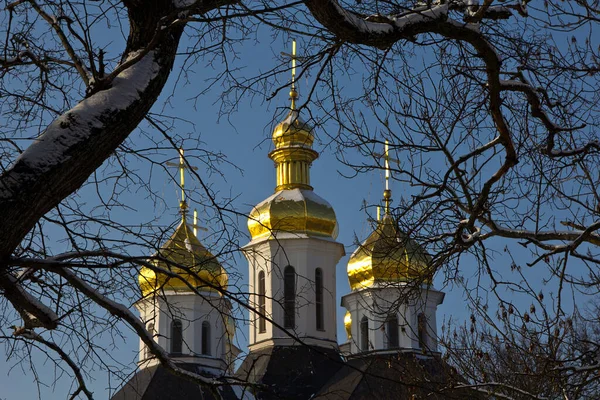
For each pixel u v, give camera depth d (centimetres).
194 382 932
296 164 5453
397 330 4838
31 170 788
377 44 1001
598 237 1256
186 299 4834
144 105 856
